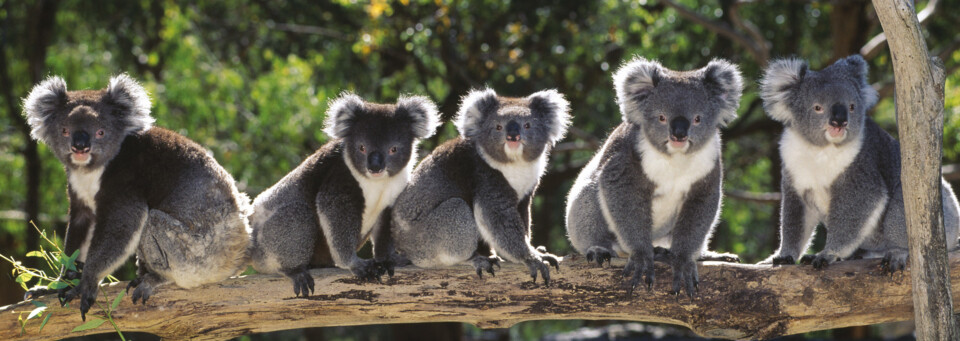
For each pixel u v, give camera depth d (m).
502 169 7.82
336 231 7.57
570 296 7.29
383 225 8.17
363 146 7.72
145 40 20.30
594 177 7.99
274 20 18.56
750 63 18.67
